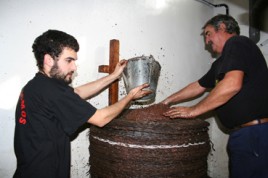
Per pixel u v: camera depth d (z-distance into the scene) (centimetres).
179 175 131
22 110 108
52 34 109
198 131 136
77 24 158
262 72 132
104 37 169
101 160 138
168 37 208
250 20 204
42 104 106
